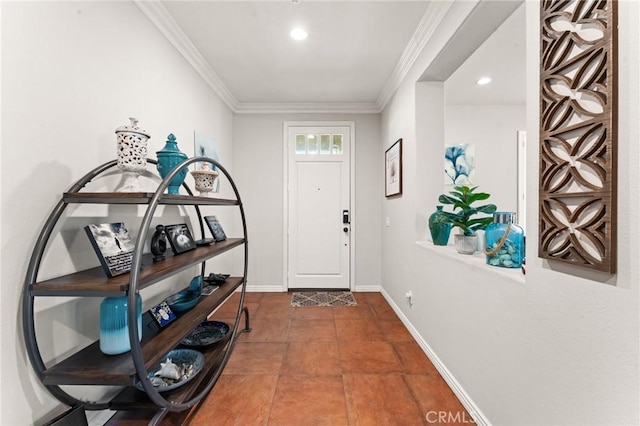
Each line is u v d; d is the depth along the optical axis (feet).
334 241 13.04
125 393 4.55
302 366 6.77
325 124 12.87
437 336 6.65
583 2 2.92
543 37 3.43
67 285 3.43
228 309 10.62
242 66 9.16
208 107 9.70
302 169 12.96
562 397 3.25
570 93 3.11
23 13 3.49
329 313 10.21
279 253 12.96
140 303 4.29
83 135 4.43
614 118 2.63
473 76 9.71
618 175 2.63
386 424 4.97
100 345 3.96
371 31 7.30
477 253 6.10
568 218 3.12
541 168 3.48
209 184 6.14
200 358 5.69
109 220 4.96
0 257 3.26
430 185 8.08
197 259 5.24
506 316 4.22
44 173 3.78
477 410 4.95
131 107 5.65
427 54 7.18
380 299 11.81
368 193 12.98
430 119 8.07
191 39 7.63
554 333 3.36
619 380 2.64
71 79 4.20
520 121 12.55
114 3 5.14
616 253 2.65
